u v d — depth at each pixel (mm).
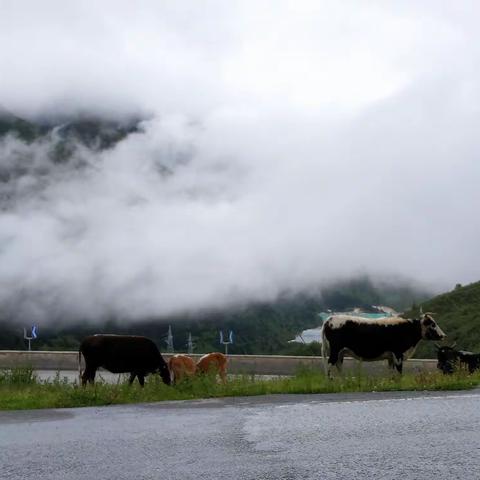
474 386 14867
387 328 18312
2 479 6465
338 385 14641
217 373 17969
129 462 7125
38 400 12867
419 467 6637
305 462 6949
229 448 7773
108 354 17094
